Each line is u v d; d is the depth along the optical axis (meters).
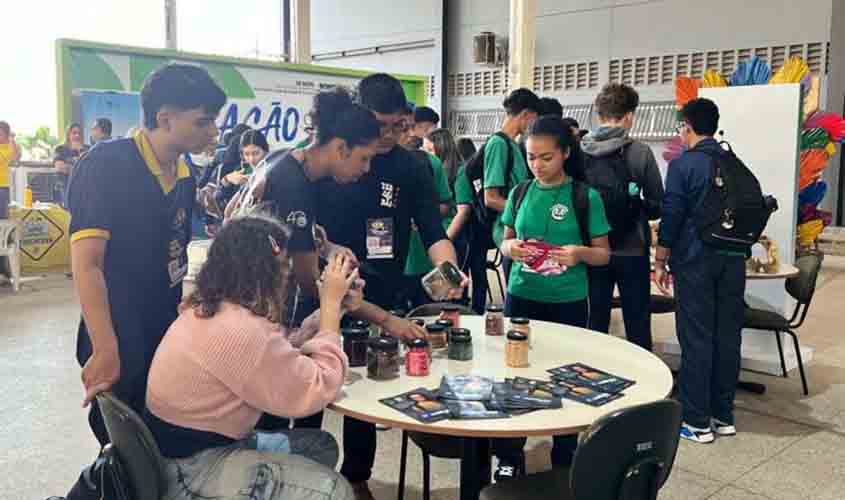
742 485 2.91
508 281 2.89
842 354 4.75
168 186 1.99
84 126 4.74
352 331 2.08
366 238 2.47
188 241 2.16
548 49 9.28
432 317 2.67
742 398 3.92
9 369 4.29
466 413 1.69
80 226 1.84
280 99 5.68
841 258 8.30
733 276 3.28
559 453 2.56
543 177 2.74
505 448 2.65
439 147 5.14
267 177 2.14
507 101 3.77
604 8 8.70
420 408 1.71
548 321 2.77
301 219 2.12
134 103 4.89
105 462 1.64
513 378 1.95
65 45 4.64
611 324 5.38
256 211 2.01
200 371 1.57
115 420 1.56
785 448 3.27
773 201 3.49
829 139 4.79
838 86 7.32
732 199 3.12
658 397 1.82
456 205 4.37
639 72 8.50
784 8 7.40
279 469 1.65
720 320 3.32
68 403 3.75
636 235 3.51
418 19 10.56
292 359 1.63
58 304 6.13
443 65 10.35
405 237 2.60
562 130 2.68
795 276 4.00
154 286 1.98
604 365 2.09
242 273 1.60
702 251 3.22
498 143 3.68
